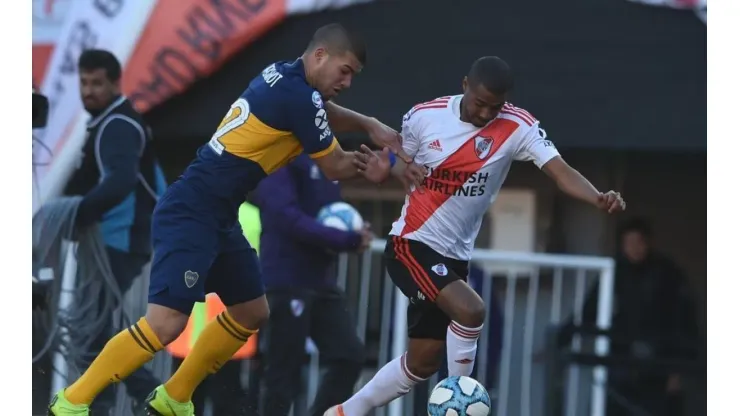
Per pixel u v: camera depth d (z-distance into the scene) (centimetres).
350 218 2411
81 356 2538
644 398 2541
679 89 2588
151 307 1828
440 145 1869
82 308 2541
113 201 2492
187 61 2645
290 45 2653
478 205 1902
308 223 2358
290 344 2375
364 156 1861
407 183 1875
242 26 2636
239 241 1923
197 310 2447
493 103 1797
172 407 1944
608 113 2606
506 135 1856
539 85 2620
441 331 1930
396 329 2633
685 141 2589
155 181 2591
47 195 2584
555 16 2611
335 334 2448
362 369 2492
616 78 2605
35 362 2544
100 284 2538
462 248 1936
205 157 1848
